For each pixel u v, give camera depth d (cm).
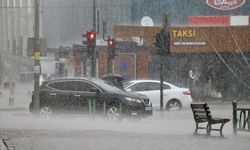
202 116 4075
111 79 7375
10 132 4225
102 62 10881
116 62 10769
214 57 10831
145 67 10831
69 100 5619
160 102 7006
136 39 10975
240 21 11081
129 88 7300
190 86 10812
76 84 5650
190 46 10762
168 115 6600
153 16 11231
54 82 5788
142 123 5394
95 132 4209
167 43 7150
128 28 11131
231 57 10850
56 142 3531
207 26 10856
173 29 10731
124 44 10788
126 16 11506
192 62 10825
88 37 8319
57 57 14238
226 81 10819
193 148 3253
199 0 11150
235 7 11100
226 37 10825
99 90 5500
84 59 11125
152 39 10950
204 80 10825
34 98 5878
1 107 8212
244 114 4241
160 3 11219
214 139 3775
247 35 10844
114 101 5400
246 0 11088
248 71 10800
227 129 4872
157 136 3931
